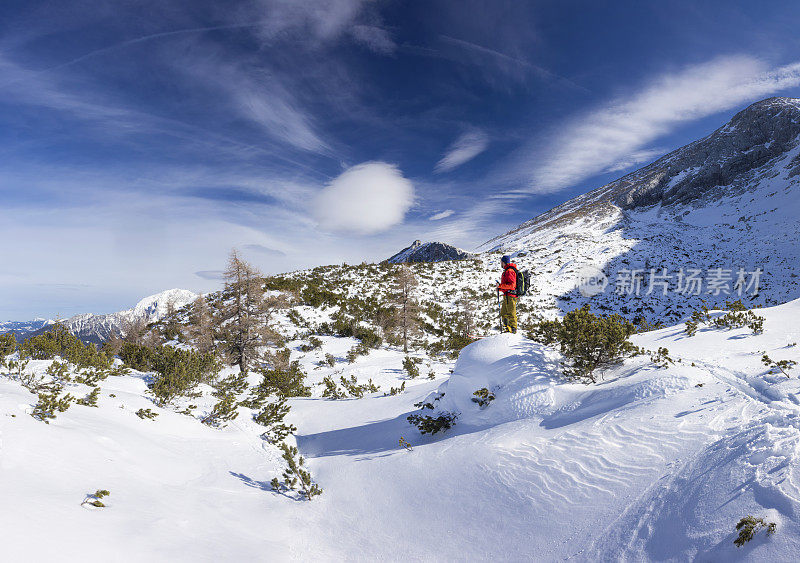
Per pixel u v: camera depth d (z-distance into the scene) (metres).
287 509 5.83
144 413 7.78
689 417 5.01
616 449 4.94
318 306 30.67
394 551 4.75
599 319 7.86
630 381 6.58
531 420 6.71
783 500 3.07
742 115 91.31
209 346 18.75
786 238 46.84
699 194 75.31
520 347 8.41
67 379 7.82
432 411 8.59
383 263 47.38
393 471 6.59
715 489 3.56
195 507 4.97
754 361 6.93
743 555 2.86
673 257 45.59
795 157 68.88
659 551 3.36
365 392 15.30
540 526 4.32
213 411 9.29
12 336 7.98
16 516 3.28
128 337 24.75
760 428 4.12
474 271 44.94
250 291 18.73
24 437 4.70
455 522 4.93
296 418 11.98
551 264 45.78
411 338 26.73
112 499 4.31
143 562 3.45
